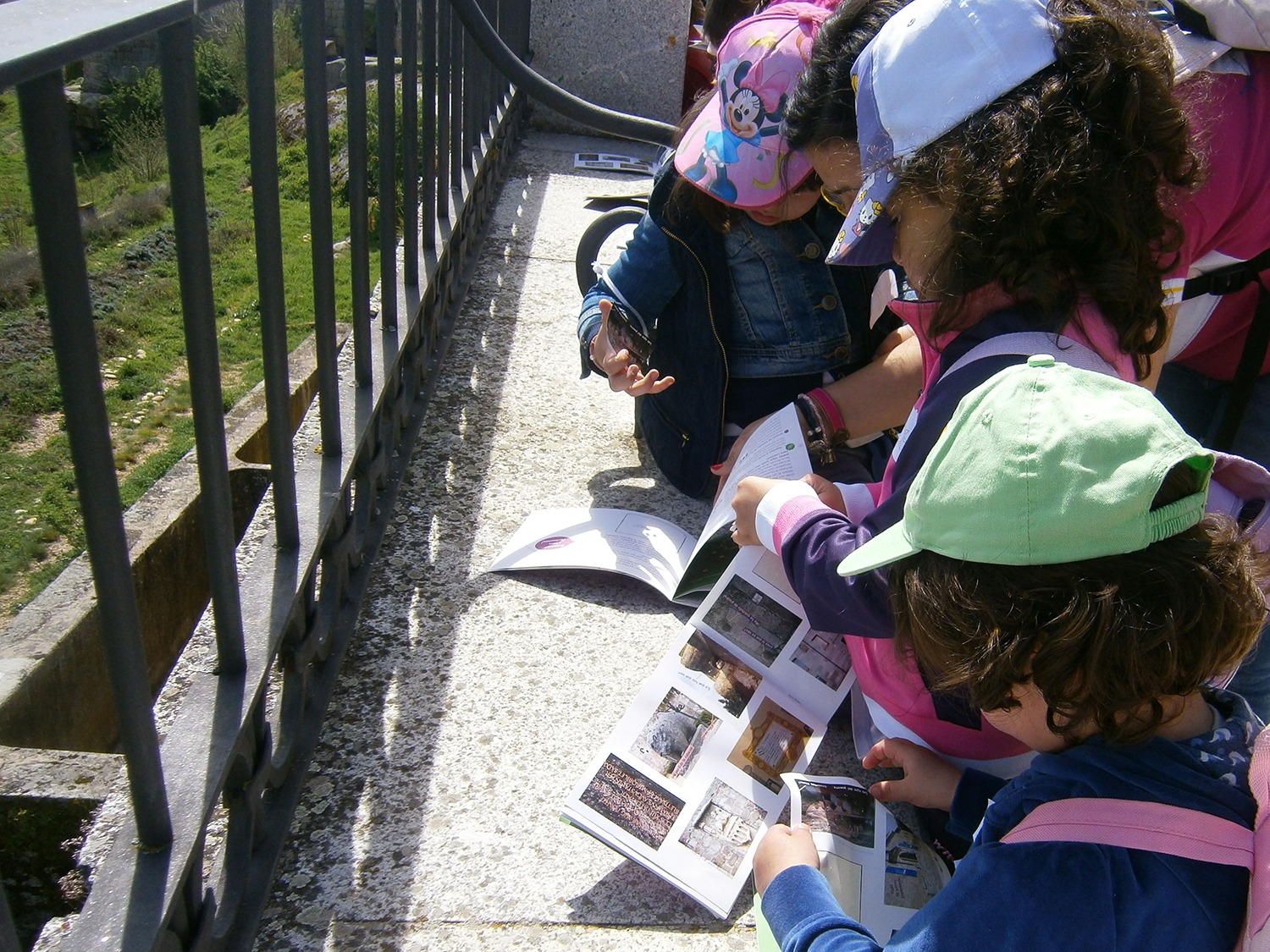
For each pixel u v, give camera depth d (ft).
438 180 9.50
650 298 7.13
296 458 6.16
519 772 5.32
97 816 4.44
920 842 4.93
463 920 4.57
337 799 5.05
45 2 2.71
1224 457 3.91
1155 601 3.01
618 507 7.62
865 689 5.50
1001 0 3.97
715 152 6.23
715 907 4.62
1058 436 3.14
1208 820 3.12
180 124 3.39
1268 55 4.79
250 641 4.45
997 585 3.16
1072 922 3.10
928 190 4.09
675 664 5.64
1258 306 5.25
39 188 2.60
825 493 5.49
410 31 7.45
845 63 4.92
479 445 8.20
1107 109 3.83
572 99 11.14
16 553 17.65
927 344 4.66
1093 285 3.93
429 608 6.36
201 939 3.86
